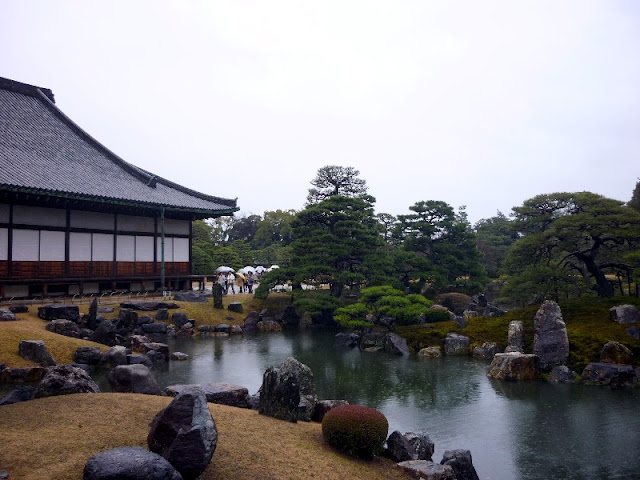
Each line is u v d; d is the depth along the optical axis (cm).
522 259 3897
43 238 3941
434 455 1628
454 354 3384
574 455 1662
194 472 947
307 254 4984
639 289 3750
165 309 3994
